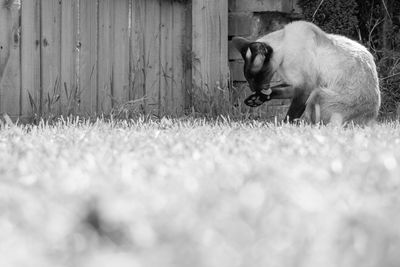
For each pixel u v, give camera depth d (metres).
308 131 6.01
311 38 9.14
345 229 1.72
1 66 8.47
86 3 9.50
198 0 10.80
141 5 10.29
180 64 10.96
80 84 9.47
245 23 11.42
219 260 1.46
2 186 2.68
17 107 8.70
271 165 3.19
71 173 3.02
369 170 3.09
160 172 3.10
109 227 1.71
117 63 9.99
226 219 1.86
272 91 9.72
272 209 1.97
